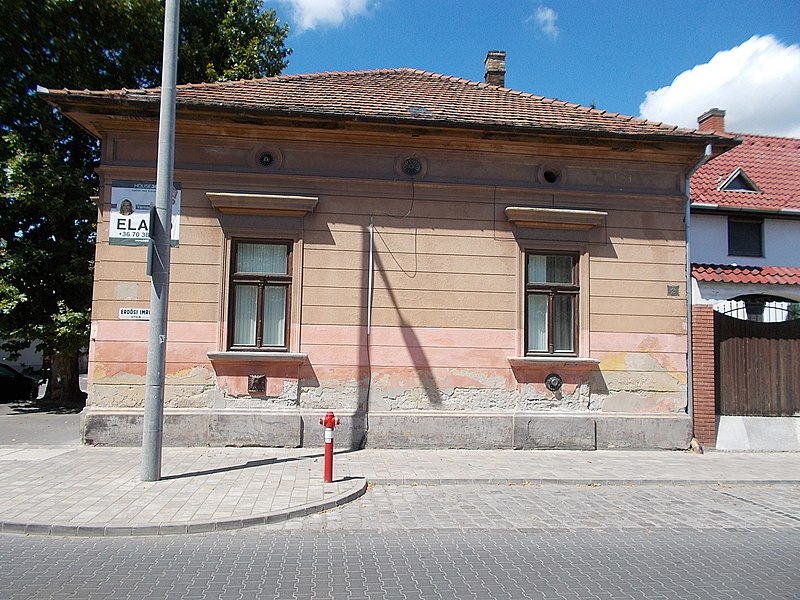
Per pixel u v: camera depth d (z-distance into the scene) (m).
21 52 15.82
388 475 8.81
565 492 8.48
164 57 8.43
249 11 20.27
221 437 10.36
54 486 7.76
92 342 10.28
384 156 11.14
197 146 10.76
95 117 10.34
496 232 11.27
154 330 8.19
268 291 10.89
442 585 4.95
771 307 13.85
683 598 4.77
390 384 10.84
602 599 4.70
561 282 11.56
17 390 20.64
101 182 10.45
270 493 7.62
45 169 15.19
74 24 16.05
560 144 11.31
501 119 11.31
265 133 10.80
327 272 10.84
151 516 6.61
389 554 5.75
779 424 11.71
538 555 5.81
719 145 11.35
